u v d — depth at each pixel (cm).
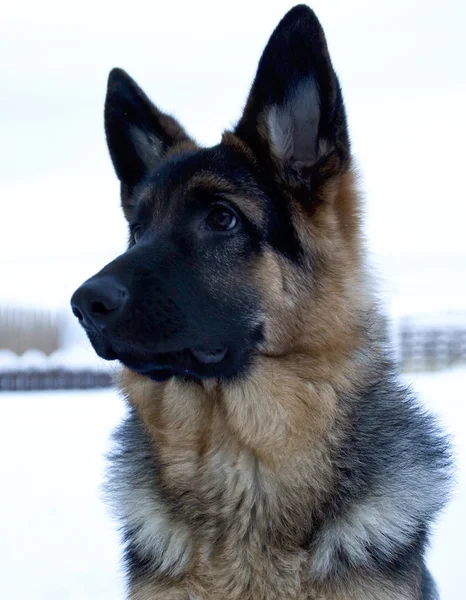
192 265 91
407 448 92
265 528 88
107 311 86
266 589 88
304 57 93
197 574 88
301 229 93
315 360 90
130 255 90
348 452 89
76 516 144
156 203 95
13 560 126
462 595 115
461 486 157
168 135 108
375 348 94
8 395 346
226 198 92
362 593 86
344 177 95
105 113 107
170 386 91
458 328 453
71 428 232
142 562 91
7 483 164
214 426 90
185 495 90
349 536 88
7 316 514
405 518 90
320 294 92
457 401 251
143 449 95
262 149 93
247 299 91
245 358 90
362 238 97
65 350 492
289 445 89
